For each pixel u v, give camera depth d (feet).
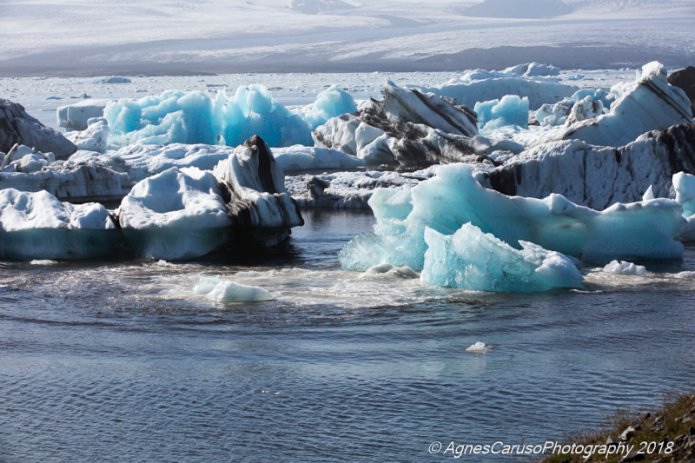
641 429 35.22
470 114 181.27
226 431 43.65
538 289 71.26
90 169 128.67
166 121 193.98
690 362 52.39
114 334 61.16
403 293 70.85
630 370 51.06
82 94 490.49
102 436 43.42
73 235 86.22
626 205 83.15
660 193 100.58
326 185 124.47
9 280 77.61
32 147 171.83
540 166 103.35
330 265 83.20
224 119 196.44
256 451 41.16
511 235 83.35
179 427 44.32
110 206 121.80
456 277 72.64
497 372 51.19
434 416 44.68
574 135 140.05
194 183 91.91
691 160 101.09
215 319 64.23
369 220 109.09
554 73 567.18
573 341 57.36
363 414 45.32
